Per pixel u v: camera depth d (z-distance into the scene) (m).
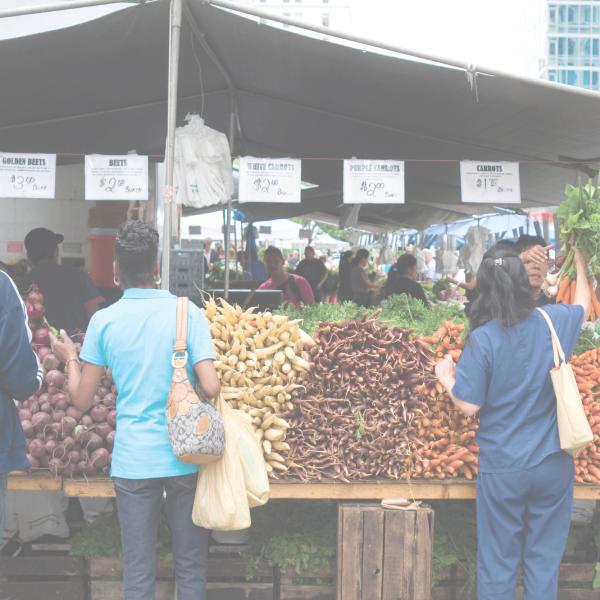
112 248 7.89
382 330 3.61
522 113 5.78
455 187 10.52
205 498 2.95
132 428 2.91
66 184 8.62
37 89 6.12
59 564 3.62
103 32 4.88
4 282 2.87
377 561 3.36
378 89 5.95
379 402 3.57
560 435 3.05
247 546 3.69
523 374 3.10
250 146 9.57
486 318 3.20
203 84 6.82
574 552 3.99
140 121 7.64
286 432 3.52
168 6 4.39
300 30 4.90
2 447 2.91
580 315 3.22
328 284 14.77
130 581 2.92
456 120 6.46
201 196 5.32
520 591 3.68
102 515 3.89
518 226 14.27
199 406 2.83
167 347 2.92
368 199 5.30
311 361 3.57
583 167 7.52
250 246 12.99
